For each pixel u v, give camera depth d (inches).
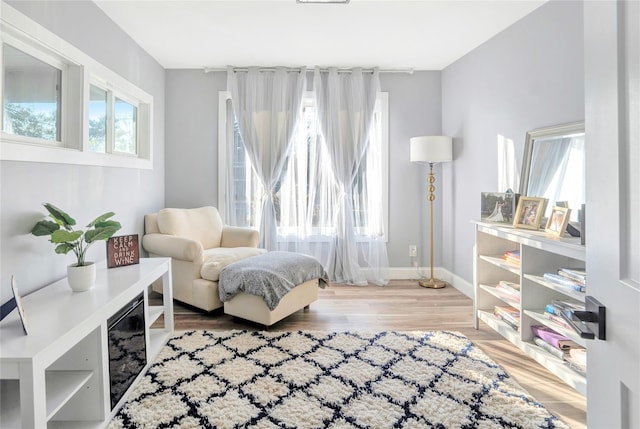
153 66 149.7
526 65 111.5
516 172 116.3
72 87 96.1
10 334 55.4
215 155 165.5
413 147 156.2
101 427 64.0
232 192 164.6
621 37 26.0
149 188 146.3
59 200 88.8
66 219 76.9
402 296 145.6
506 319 102.0
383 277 165.5
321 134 164.1
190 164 164.9
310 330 109.9
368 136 164.4
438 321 118.6
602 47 28.2
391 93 169.3
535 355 87.0
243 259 127.6
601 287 29.0
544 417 68.5
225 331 108.3
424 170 171.8
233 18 115.5
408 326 114.0
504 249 113.7
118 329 72.1
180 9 109.2
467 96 146.4
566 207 87.3
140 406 70.9
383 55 149.0
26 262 77.5
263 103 161.9
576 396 76.9
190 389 76.7
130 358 76.7
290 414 68.5
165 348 96.3
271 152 161.5
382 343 100.1
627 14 25.3
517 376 84.7
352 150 164.2
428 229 172.7
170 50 141.7
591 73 30.0
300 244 165.5
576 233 85.4
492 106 129.3
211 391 76.0
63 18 90.0
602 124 28.5
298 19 116.3
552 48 100.8
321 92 161.9
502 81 123.5
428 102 169.8
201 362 88.6
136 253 98.0
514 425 66.1
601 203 28.9
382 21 117.8
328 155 164.2
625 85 25.7
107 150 118.1
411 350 95.8
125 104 132.1
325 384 78.9
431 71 169.2
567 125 93.8
